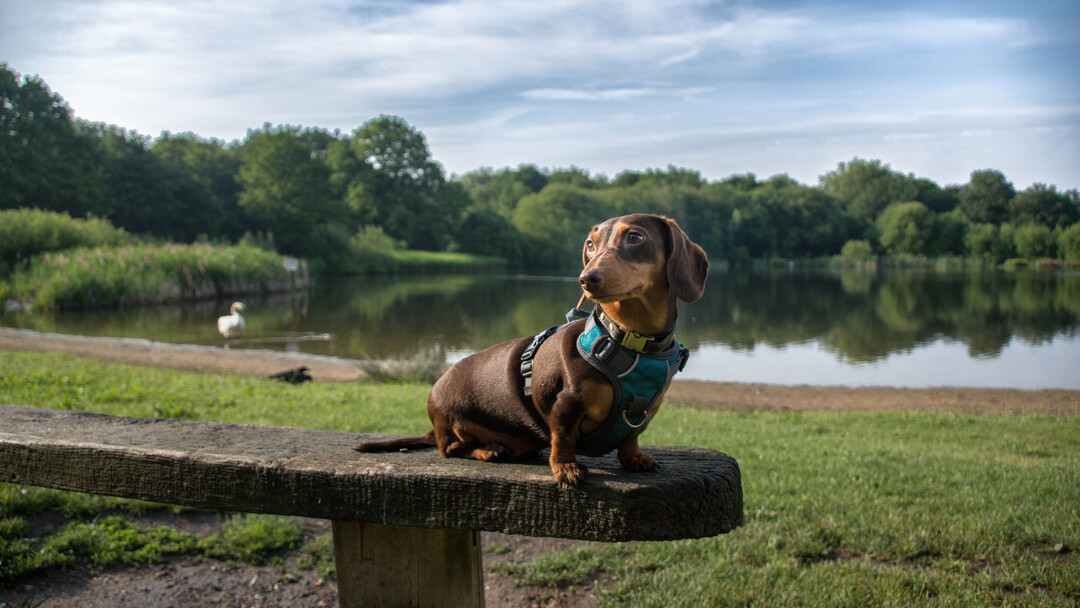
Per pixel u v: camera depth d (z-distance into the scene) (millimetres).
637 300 2193
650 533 2209
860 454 6777
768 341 22188
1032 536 4426
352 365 16109
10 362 11867
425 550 2770
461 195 90312
